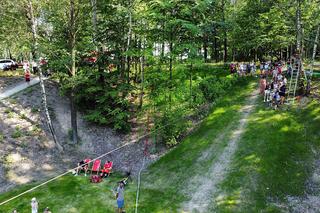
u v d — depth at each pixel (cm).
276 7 3322
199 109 3077
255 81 3569
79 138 2906
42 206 1927
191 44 2788
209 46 5347
